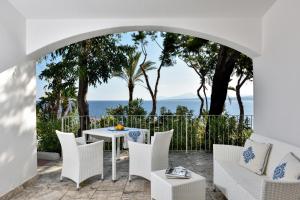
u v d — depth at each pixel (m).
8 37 3.52
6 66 3.48
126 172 4.60
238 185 2.74
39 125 6.06
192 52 9.34
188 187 2.78
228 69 6.95
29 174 4.03
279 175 2.53
